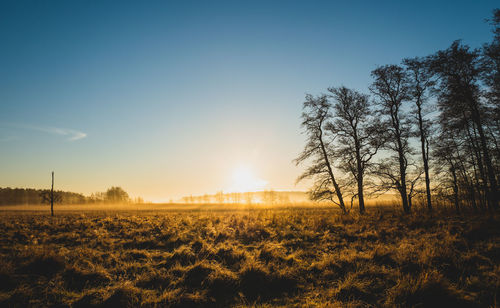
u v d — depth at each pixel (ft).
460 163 61.36
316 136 72.02
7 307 14.16
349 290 14.80
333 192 67.46
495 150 50.96
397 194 65.21
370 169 63.36
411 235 30.09
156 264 21.40
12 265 20.07
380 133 61.93
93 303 14.08
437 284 13.84
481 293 14.23
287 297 15.02
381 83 62.80
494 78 48.47
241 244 28.78
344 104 68.69
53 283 16.96
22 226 46.75
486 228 28.86
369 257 20.92
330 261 19.99
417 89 59.62
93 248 28.12
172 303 14.02
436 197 60.64
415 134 60.08
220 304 14.37
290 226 41.24
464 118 55.93
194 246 27.81
